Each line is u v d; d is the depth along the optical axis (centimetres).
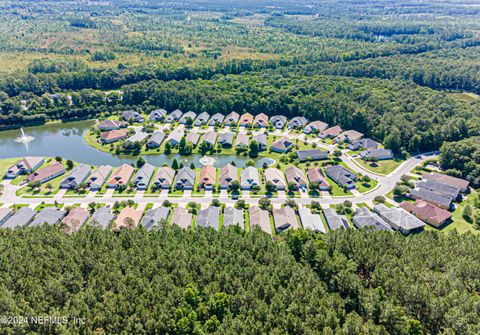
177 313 9375
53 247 11975
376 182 19300
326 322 9125
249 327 9056
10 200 17312
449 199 16862
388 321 9112
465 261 10738
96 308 9519
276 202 17500
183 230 13438
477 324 8681
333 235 12788
